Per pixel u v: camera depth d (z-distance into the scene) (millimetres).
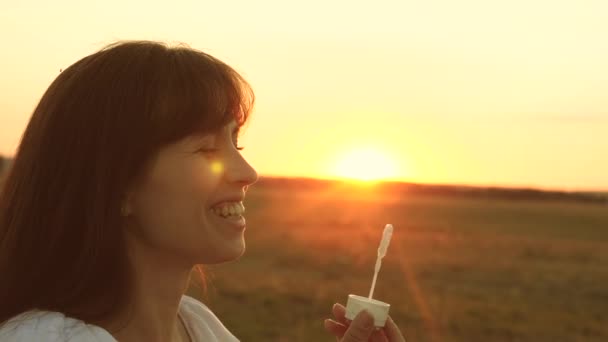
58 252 1435
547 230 53062
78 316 1390
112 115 1424
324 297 18562
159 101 1429
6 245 1443
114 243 1418
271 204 81562
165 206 1449
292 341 13117
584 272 27906
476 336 14836
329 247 33438
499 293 21531
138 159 1426
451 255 32188
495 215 71312
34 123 1486
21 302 1440
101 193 1409
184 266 1529
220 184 1482
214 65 1514
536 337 15164
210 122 1458
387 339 1731
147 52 1486
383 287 21547
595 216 75875
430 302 18906
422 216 66062
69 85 1470
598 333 16047
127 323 1454
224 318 14922
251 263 26078
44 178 1444
